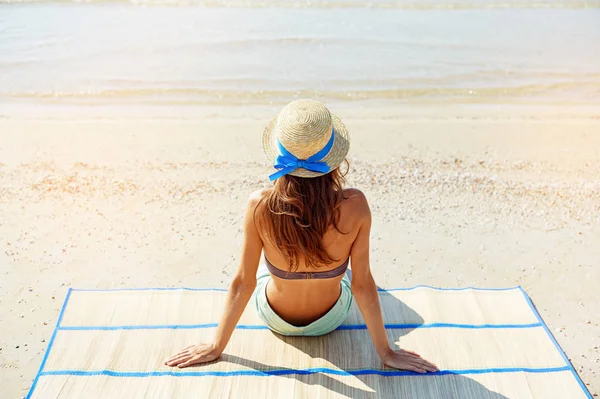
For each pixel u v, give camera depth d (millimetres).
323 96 7391
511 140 6320
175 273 4152
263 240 2811
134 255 4332
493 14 10438
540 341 3395
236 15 10008
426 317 3568
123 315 3518
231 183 5375
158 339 3346
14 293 3885
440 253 4438
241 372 3113
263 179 5477
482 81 7902
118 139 6133
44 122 6449
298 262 2822
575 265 4324
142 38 8938
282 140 2516
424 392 3035
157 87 7480
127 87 7445
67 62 8055
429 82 7832
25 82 7469
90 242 4461
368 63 8328
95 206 4938
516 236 4656
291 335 3354
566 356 3340
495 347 3342
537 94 7594
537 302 3938
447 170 5684
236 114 6906
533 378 3137
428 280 4141
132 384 3029
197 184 5332
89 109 6871
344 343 3340
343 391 3027
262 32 9289
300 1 10625
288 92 7469
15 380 3215
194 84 7594
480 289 3846
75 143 6012
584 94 7598
